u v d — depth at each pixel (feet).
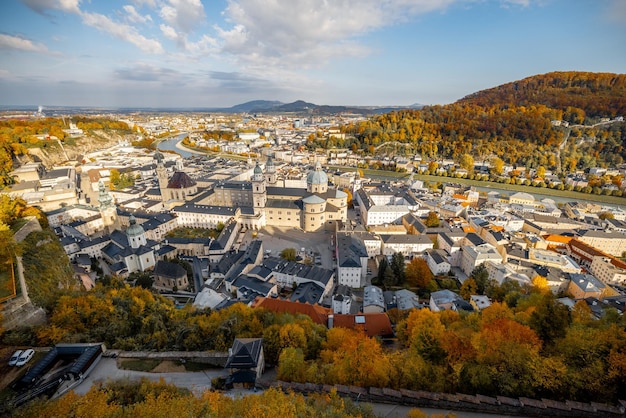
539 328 253.85
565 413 185.68
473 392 209.26
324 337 299.99
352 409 179.63
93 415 156.15
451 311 347.77
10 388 206.28
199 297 429.38
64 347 236.63
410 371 221.66
